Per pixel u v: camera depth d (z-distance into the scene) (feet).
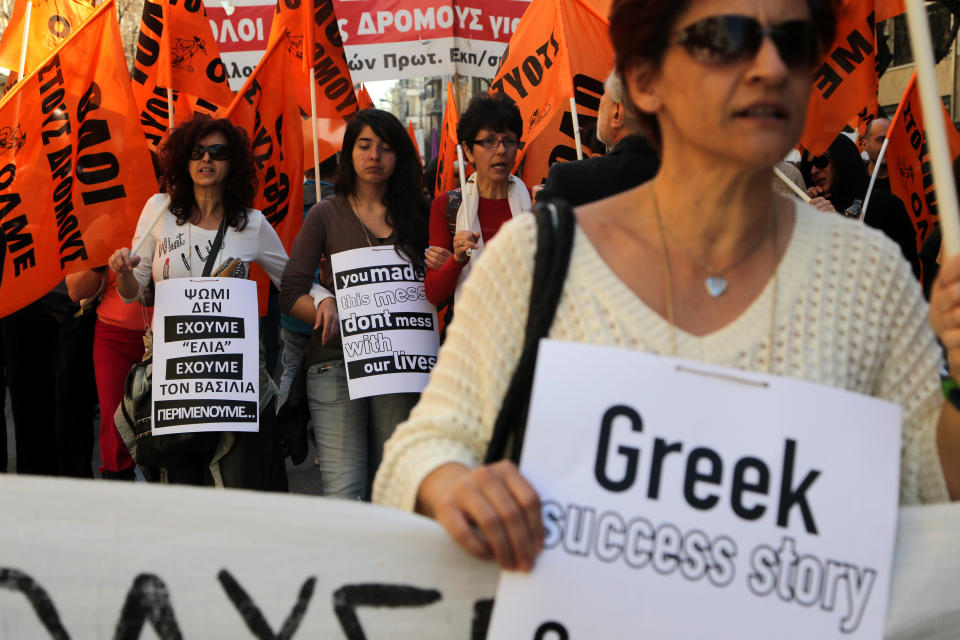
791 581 4.83
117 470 17.54
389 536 5.17
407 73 36.70
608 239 5.20
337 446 15.60
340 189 16.30
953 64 41.75
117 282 15.67
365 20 36.47
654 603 4.75
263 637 5.20
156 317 15.07
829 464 4.88
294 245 16.22
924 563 5.00
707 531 4.79
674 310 5.08
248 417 14.87
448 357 5.24
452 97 24.34
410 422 5.24
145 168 18.43
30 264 17.84
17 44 21.44
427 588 5.16
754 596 4.79
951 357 4.74
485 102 16.63
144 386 15.02
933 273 18.69
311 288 16.22
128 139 18.33
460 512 4.75
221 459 15.14
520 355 5.09
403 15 36.50
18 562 5.19
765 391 4.88
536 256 5.07
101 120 18.21
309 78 22.48
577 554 4.75
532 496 4.66
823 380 5.00
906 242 20.33
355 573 5.18
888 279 5.21
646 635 4.74
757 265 5.18
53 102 17.98
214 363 14.92
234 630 5.21
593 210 5.30
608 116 11.59
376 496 5.35
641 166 11.02
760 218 5.17
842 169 19.56
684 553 4.78
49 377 20.54
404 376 15.55
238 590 5.21
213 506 5.23
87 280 17.85
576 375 4.82
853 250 5.23
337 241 16.06
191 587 5.21
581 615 4.73
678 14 4.92
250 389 14.97
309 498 5.23
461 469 4.94
